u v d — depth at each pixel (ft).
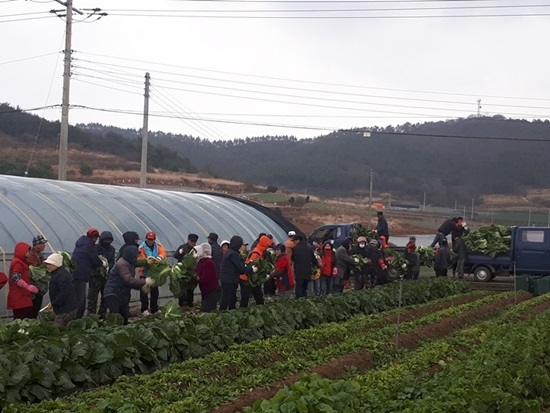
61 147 110.63
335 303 67.21
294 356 47.88
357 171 505.66
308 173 507.71
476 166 495.82
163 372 39.34
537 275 112.16
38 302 51.52
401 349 51.98
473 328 59.88
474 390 30.63
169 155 380.37
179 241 86.53
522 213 388.98
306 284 72.54
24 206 69.82
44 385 34.50
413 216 333.62
